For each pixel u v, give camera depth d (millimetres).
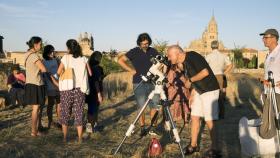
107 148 6832
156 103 8070
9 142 7172
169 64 6766
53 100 8602
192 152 6539
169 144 7238
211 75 6246
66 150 6645
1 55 69625
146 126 9102
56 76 8617
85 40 83688
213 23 122812
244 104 12953
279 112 6258
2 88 16734
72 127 8750
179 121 9773
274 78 6402
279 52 6449
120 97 15656
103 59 26469
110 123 9656
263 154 6359
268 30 6531
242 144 6570
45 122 9422
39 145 6992
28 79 7477
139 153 6270
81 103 7258
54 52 8883
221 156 6371
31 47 7477
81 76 7207
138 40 8148
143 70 8094
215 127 6375
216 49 9828
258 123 7035
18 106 12148
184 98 9305
